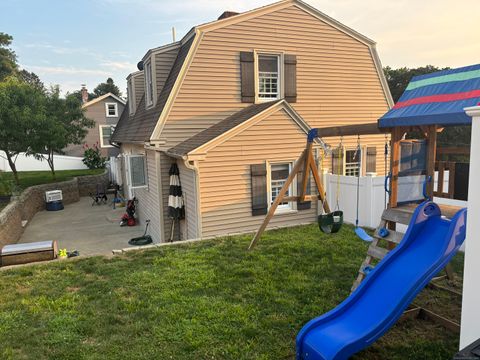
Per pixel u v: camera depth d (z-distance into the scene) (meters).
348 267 6.40
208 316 4.68
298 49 11.39
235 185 9.42
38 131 16.58
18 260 7.40
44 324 4.64
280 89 11.34
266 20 10.86
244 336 4.21
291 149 9.96
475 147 2.89
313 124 11.84
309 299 5.16
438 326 4.42
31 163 28.52
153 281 5.96
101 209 17.77
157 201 10.75
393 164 5.70
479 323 2.92
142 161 12.02
